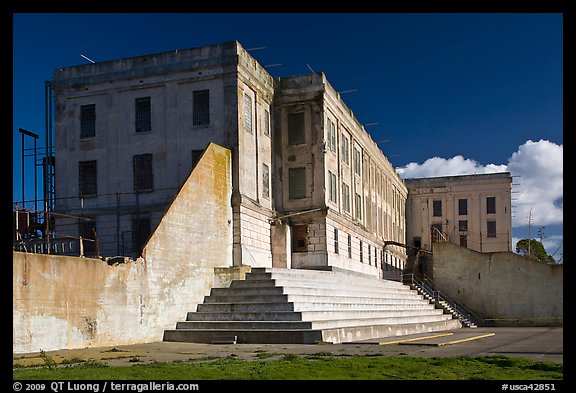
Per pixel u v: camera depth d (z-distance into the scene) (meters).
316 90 41.16
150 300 24.53
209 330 24.30
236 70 35.56
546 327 43.00
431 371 13.81
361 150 54.09
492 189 76.81
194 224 28.69
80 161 37.75
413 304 40.22
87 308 21.19
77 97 38.31
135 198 36.41
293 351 19.56
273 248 39.16
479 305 46.47
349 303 30.02
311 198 40.91
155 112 36.81
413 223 78.56
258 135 38.22
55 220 37.44
